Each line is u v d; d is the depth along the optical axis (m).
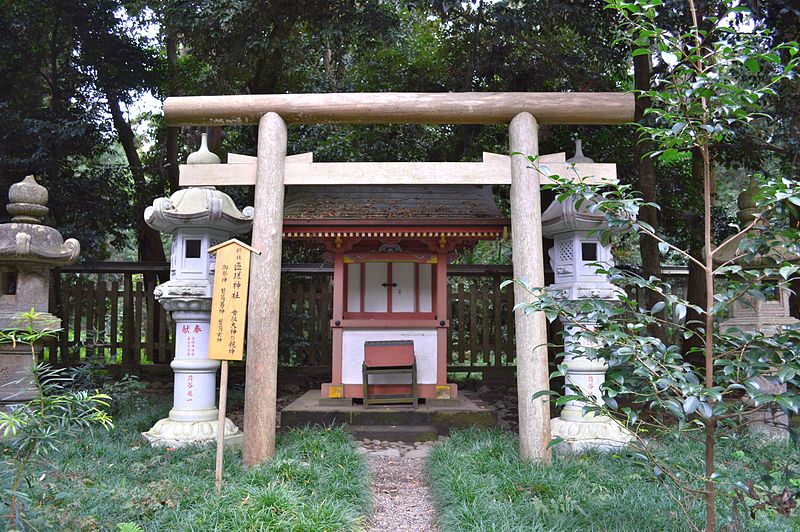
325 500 4.19
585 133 10.30
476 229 7.19
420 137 11.52
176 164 11.32
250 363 5.48
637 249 14.65
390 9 9.01
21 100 10.59
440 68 11.46
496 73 10.82
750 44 3.29
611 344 3.07
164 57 12.23
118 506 4.04
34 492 4.01
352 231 7.21
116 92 10.83
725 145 9.23
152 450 5.54
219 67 8.84
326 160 10.44
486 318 10.60
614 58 9.48
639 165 8.86
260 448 5.34
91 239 9.99
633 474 4.77
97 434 6.02
